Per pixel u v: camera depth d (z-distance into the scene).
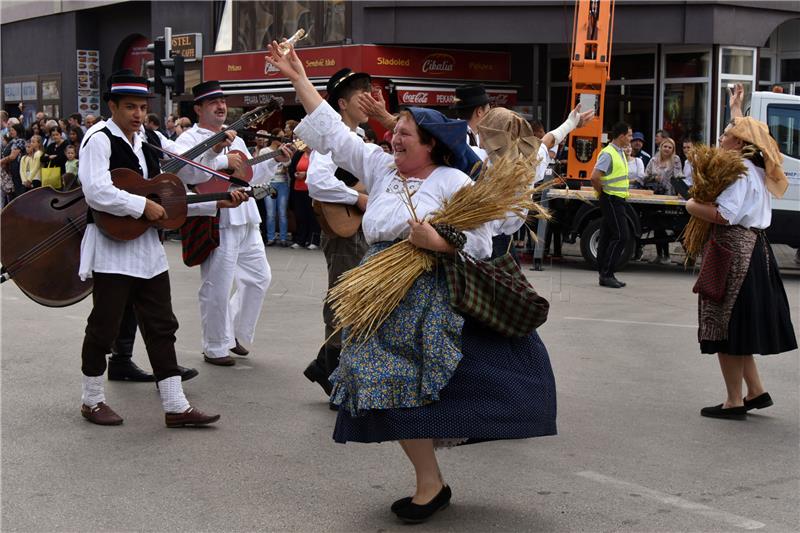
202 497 4.82
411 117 4.39
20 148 21.25
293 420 6.19
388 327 4.26
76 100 28.44
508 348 4.34
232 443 5.70
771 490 5.01
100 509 4.64
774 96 13.59
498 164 4.28
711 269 6.27
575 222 14.22
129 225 5.84
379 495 4.87
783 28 20.94
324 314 6.35
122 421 6.12
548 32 18.70
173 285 12.17
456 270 4.22
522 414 4.26
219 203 6.55
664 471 5.30
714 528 4.48
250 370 7.56
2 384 7.07
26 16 29.92
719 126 18.66
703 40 18.12
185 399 6.06
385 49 19.53
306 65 20.44
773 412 6.57
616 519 4.59
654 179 14.72
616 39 18.48
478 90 6.41
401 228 4.34
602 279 12.56
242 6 22.62
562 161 14.66
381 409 4.18
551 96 21.20
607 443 5.80
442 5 19.16
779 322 6.38
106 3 27.16
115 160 5.86
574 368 7.79
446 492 4.57
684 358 8.20
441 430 4.17
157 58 16.81
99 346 6.00
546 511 4.68
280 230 16.69
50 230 6.41
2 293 11.43
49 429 5.96
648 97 19.59
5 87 31.41
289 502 4.76
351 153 4.59
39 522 4.48
